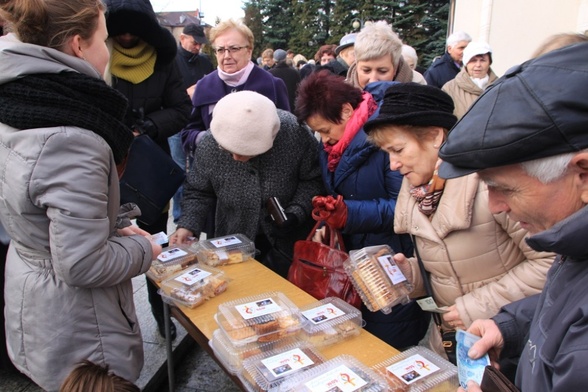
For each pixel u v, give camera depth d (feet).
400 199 4.98
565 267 2.37
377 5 72.33
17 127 3.69
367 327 5.96
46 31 3.88
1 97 3.78
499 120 2.11
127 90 7.57
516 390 2.57
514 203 2.33
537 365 2.37
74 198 3.66
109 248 4.09
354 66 9.41
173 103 8.16
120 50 7.31
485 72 12.07
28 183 3.63
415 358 4.06
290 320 4.55
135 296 9.55
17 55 3.73
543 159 2.07
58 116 3.67
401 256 5.19
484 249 4.24
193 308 5.18
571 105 1.93
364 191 6.18
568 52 2.06
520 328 3.50
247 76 9.48
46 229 3.96
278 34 92.89
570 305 2.19
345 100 5.97
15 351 4.44
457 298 4.38
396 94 4.48
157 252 4.87
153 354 7.73
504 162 2.15
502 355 3.55
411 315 5.88
